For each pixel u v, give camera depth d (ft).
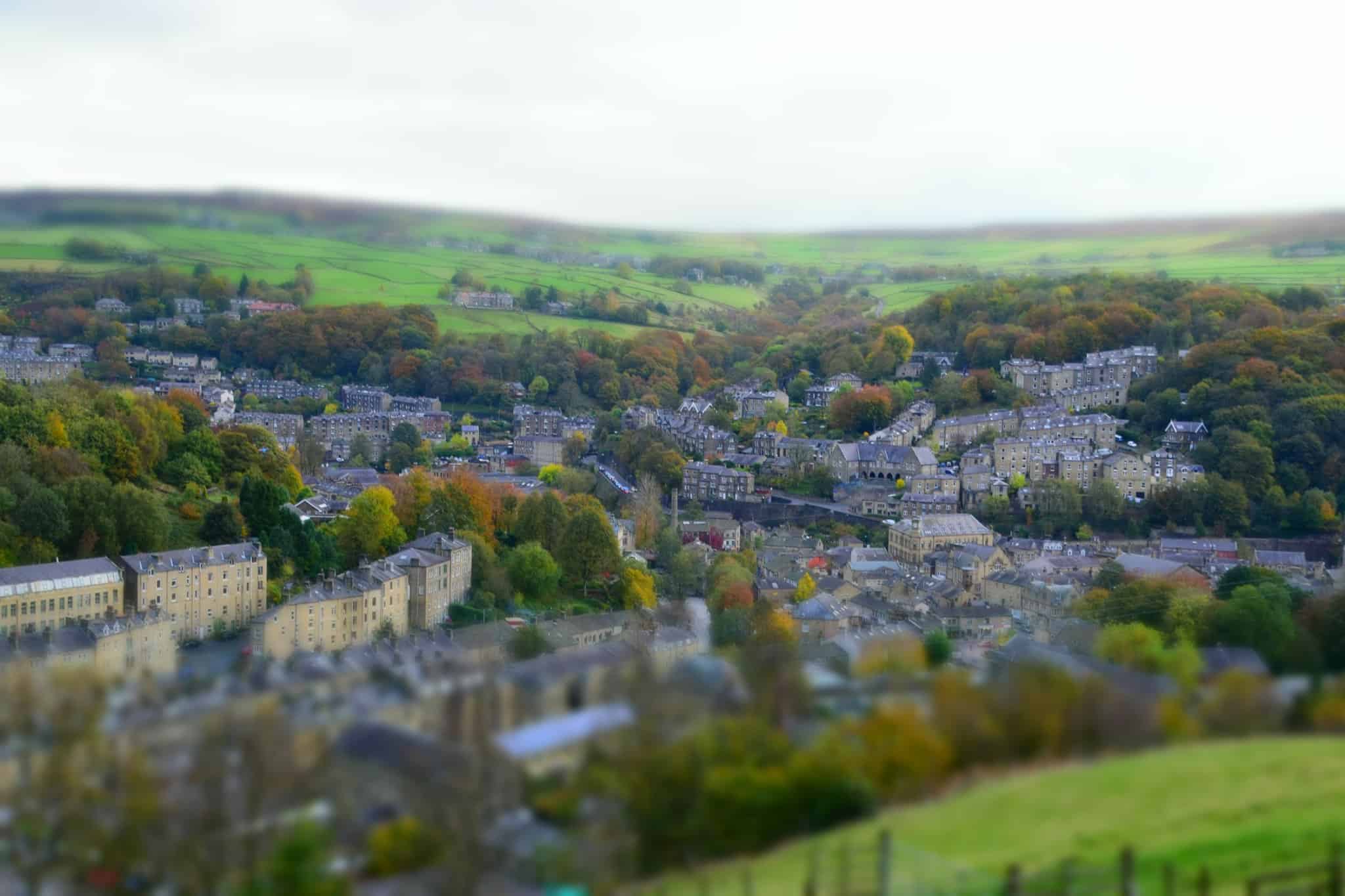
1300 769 291.79
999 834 260.21
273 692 261.03
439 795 240.94
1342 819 264.72
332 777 241.76
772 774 263.08
